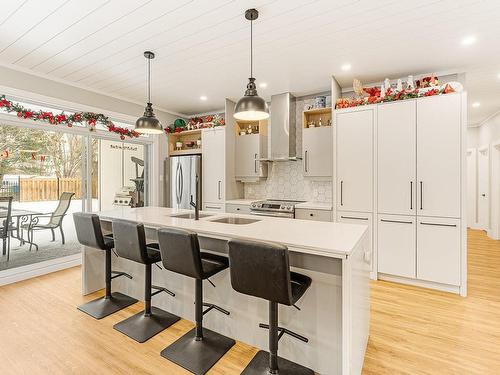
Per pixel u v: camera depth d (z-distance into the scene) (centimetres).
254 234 191
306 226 223
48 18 237
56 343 210
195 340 210
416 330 229
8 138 345
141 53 302
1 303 277
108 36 267
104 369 182
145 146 516
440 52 295
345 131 358
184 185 507
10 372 179
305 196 450
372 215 343
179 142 564
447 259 303
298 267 181
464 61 316
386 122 333
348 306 149
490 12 224
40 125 361
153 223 238
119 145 471
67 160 401
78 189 414
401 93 323
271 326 171
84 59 316
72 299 286
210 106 521
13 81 332
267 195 487
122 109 461
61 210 397
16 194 354
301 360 187
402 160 325
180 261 186
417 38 266
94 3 216
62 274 363
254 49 293
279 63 327
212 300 228
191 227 218
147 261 224
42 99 358
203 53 301
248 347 206
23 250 361
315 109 399
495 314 256
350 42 276
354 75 362
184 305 247
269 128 494
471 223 668
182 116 579
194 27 250
